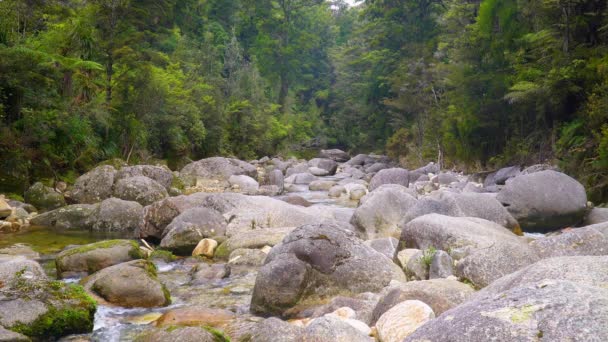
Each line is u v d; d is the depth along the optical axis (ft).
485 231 27.20
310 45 185.98
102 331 18.61
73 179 56.90
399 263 25.50
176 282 25.73
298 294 21.17
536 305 9.24
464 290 17.33
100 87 75.66
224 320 19.36
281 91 183.21
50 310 17.79
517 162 71.67
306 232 23.30
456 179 71.77
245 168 81.41
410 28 135.85
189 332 15.48
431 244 26.48
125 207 41.42
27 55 52.13
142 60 74.74
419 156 108.47
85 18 68.59
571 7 60.08
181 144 93.71
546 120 67.21
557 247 21.72
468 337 9.09
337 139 170.71
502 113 76.74
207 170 79.56
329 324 14.57
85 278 22.95
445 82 92.02
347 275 22.11
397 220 36.19
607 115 49.83
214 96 118.73
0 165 49.21
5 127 50.98
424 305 15.71
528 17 72.08
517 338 8.64
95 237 37.63
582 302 9.00
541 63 64.18
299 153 155.84
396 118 131.75
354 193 62.59
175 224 34.88
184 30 153.28
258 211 37.22
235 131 128.36
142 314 20.58
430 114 105.60
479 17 78.33
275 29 184.34
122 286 21.72
